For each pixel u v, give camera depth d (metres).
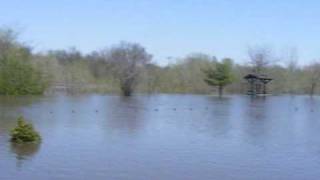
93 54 132.62
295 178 19.53
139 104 65.31
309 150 26.47
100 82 103.31
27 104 61.03
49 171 19.61
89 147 25.80
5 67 84.81
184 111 54.16
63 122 39.00
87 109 54.06
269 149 26.58
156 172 19.94
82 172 19.58
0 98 74.50
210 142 28.69
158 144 27.44
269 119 45.97
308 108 64.06
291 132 35.19
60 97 81.06
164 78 112.75
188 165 21.48
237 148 26.62
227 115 49.44
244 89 114.75
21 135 26.70
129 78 100.94
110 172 19.70
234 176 19.59
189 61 124.12
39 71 89.94
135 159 22.56
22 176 18.67
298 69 124.81
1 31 90.62
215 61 119.25
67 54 129.38
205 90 114.19
